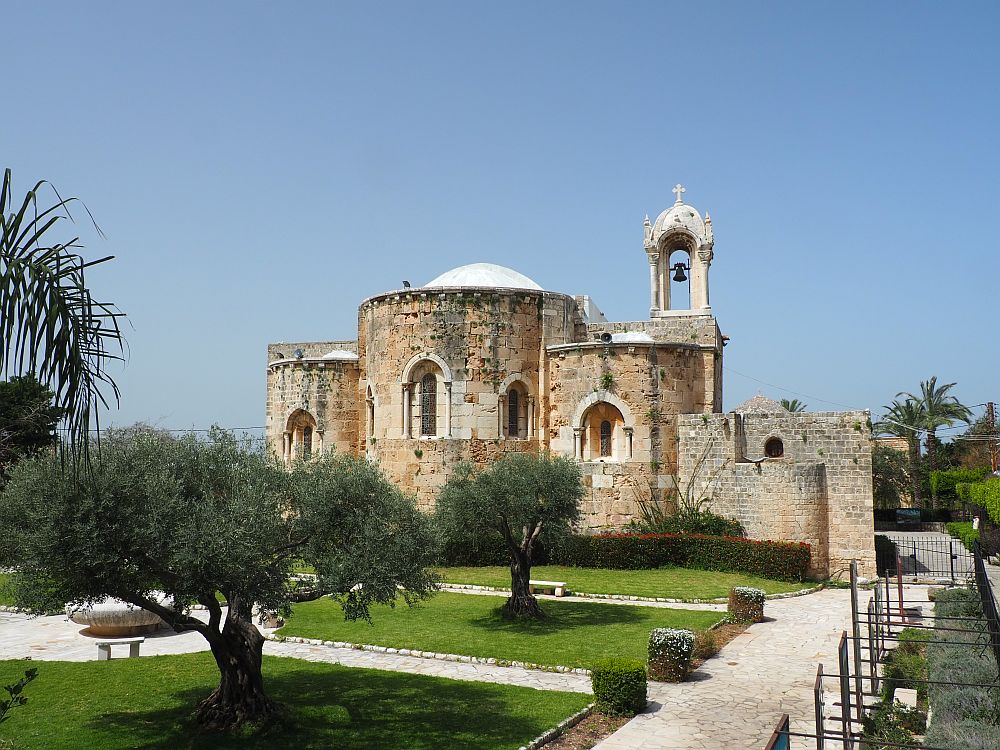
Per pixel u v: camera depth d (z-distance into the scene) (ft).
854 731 56.39
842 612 99.40
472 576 120.26
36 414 139.33
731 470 129.08
